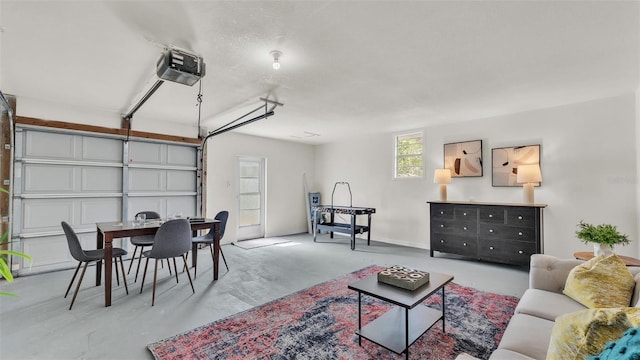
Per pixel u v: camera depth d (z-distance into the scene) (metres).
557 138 4.03
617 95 3.58
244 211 6.36
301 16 1.94
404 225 5.75
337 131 5.96
